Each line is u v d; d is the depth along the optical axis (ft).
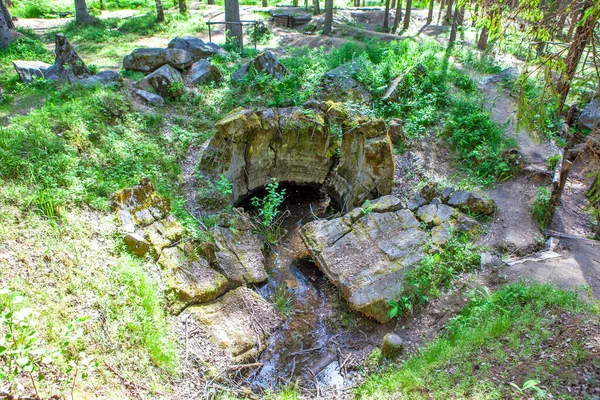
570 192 36.11
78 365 17.48
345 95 45.03
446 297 25.91
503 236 30.14
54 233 22.68
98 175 29.12
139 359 19.77
